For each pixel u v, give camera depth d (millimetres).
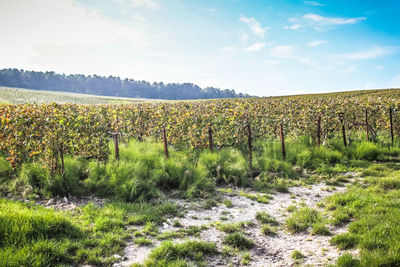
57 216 4188
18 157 6680
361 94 62062
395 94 52000
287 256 3771
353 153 9891
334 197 5691
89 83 184375
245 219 5129
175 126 10234
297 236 4379
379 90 73688
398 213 4559
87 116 8859
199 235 4410
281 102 15016
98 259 3488
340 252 3715
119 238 4105
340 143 10898
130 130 11344
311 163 8938
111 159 7316
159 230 4582
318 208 5527
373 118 13141
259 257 3779
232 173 7398
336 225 4605
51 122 6422
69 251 3670
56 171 6215
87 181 6297
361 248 3639
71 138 6914
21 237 3662
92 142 7219
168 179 6766
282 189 6801
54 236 3898
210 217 5223
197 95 199750
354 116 12805
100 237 4117
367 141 11141
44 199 5719
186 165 7195
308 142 10977
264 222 4965
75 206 5344
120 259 3596
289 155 9180
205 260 3666
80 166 6867
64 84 177750
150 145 9070
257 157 8688
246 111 10406
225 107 12789
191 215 5277
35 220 3982
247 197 6359
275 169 8078
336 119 11555
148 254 3746
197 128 9922
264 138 11188
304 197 6312
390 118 11492
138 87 191750
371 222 4305
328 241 4066
